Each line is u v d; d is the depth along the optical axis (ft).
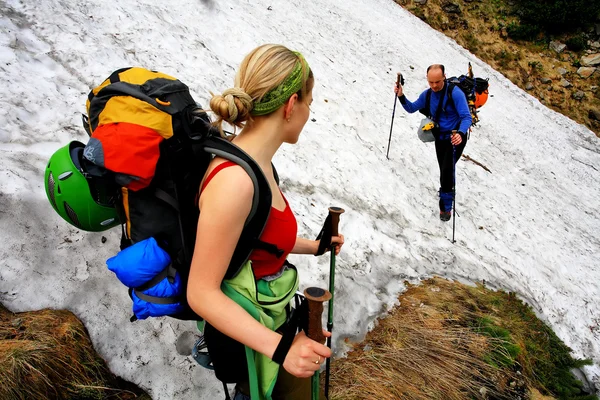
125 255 4.96
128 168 4.64
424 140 18.88
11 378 6.49
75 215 5.88
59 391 7.00
